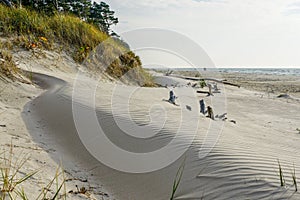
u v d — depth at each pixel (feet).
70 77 33.32
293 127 26.94
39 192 8.75
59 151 13.14
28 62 33.35
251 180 9.86
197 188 10.11
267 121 29.81
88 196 9.69
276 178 9.95
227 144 13.61
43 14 48.78
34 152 12.15
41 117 17.49
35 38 39.22
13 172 9.58
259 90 72.74
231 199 9.14
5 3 49.83
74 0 87.25
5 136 13.28
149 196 10.34
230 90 63.77
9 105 18.99
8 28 37.37
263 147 14.39
